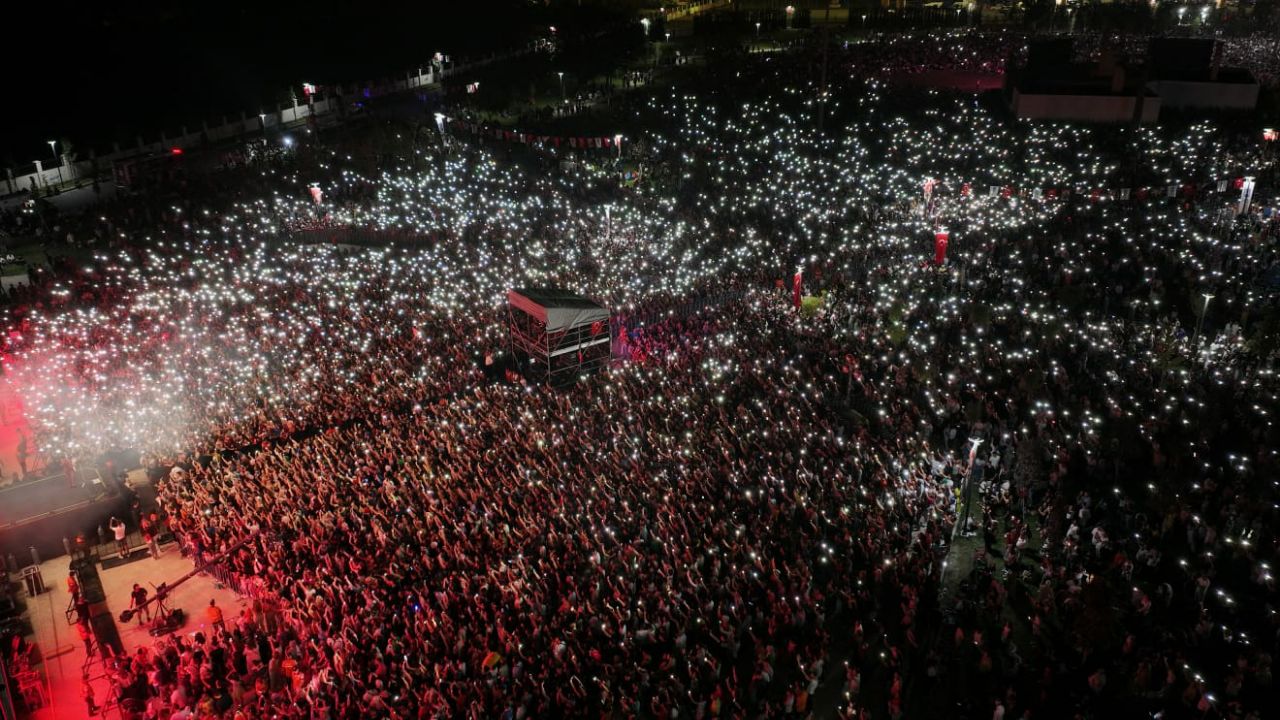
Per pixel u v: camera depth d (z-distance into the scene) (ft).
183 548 104.53
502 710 77.00
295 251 183.73
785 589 89.81
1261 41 353.31
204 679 82.12
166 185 213.05
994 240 171.73
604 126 264.93
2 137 253.44
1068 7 428.56
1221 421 115.55
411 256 180.55
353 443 116.78
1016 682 82.12
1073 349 132.36
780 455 109.50
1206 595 89.71
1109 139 224.53
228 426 122.01
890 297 150.20
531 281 164.45
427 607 86.48
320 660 82.79
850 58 329.31
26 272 164.25
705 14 431.43
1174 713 77.15
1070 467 109.81
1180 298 150.30
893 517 100.07
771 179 212.23
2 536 107.45
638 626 86.58
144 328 148.77
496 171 228.63
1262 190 187.73
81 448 119.96
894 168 215.10
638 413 122.01
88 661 89.40
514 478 106.63
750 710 79.82
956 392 124.36
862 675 83.51
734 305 153.48
